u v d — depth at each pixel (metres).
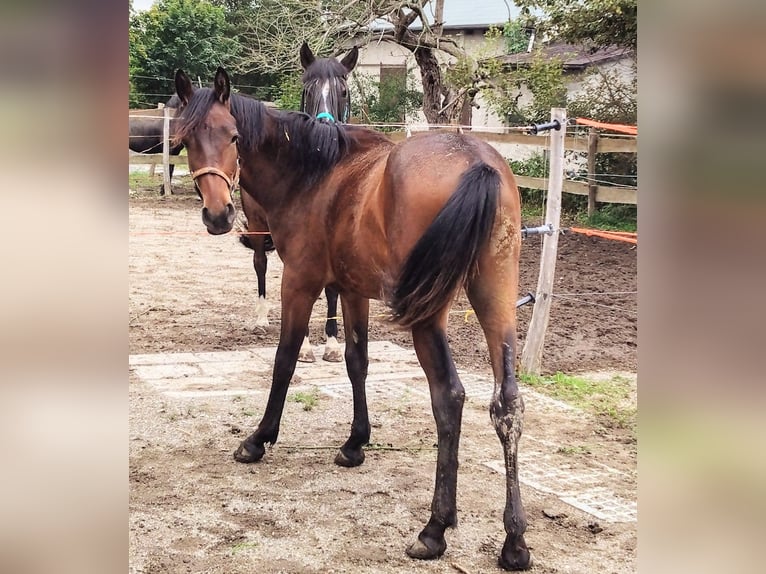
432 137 2.86
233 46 20.44
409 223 2.64
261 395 4.72
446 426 2.72
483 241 2.41
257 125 3.43
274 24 13.80
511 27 14.56
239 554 2.74
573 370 5.41
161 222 11.65
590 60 13.42
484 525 3.03
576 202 11.78
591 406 4.60
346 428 4.23
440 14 13.59
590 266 8.96
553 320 6.74
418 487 3.43
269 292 7.80
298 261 3.48
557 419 4.37
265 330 6.31
